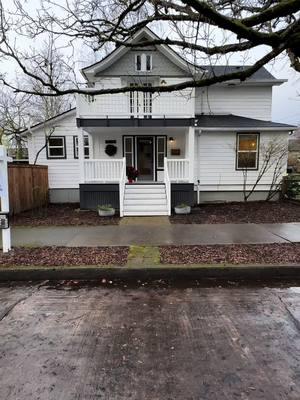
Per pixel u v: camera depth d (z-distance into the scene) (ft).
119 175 35.01
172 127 36.14
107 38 16.60
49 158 43.34
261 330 9.68
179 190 35.24
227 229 24.23
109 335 9.43
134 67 40.42
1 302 12.10
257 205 37.60
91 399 6.68
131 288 13.53
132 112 36.01
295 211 32.83
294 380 7.27
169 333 9.52
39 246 19.26
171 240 20.71
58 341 9.09
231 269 14.67
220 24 10.41
